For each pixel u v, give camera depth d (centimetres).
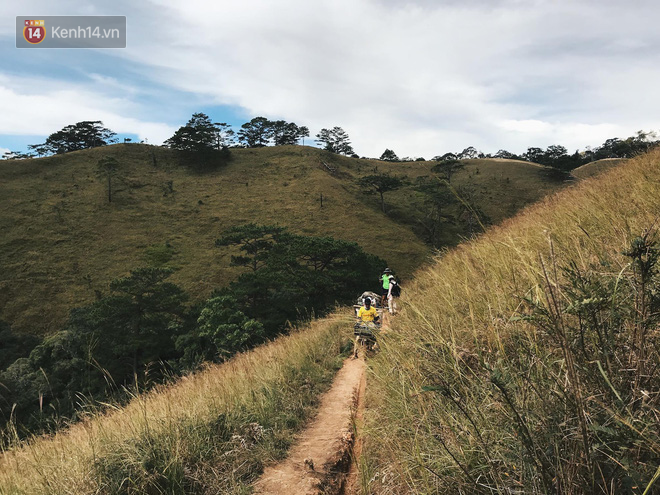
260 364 633
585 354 149
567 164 11675
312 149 12288
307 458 312
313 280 3925
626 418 126
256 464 309
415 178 11106
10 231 6544
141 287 3975
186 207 8100
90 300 5372
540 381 173
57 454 328
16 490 286
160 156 10556
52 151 12788
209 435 347
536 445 151
